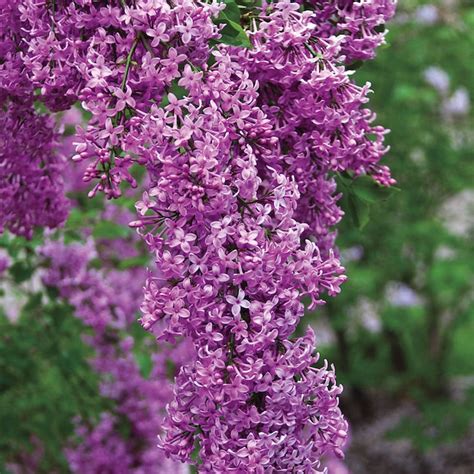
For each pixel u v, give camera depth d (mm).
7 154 3420
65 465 5383
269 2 2930
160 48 2658
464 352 11922
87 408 5199
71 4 2670
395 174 9898
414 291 10836
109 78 2633
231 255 2518
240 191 2555
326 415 2725
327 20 3045
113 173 2580
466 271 9773
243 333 2553
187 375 2715
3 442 5055
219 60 2625
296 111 2834
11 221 3654
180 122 2588
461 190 10430
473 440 10969
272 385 2602
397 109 9516
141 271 5480
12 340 5145
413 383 11523
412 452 10930
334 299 10055
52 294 4895
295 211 3070
